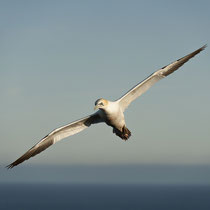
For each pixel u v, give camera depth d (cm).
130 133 1627
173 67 1614
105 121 1611
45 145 1590
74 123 1595
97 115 1611
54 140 1597
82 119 1594
